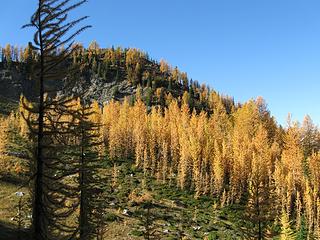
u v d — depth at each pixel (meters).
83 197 27.75
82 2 13.03
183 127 133.38
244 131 132.25
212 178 97.69
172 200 88.81
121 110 154.25
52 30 12.94
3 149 88.00
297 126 132.25
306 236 77.06
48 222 14.02
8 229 47.75
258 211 30.56
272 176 97.38
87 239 27.59
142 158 110.62
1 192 68.44
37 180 13.73
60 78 13.72
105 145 122.38
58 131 13.83
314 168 99.94
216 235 69.06
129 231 64.81
